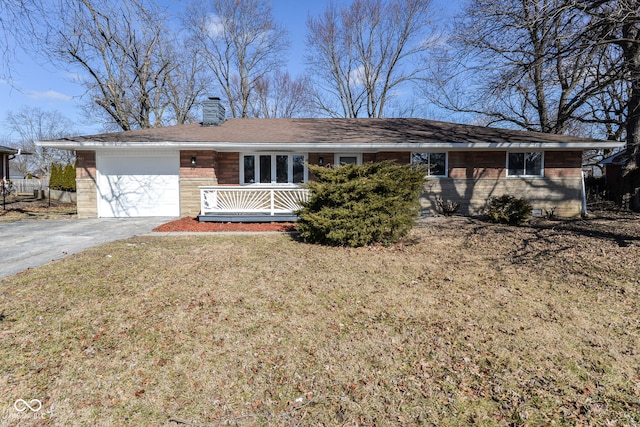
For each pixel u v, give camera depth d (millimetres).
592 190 18312
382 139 12344
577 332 3715
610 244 7504
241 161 12570
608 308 4352
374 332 3689
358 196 7586
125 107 21422
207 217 10820
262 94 33250
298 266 6062
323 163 12898
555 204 12844
